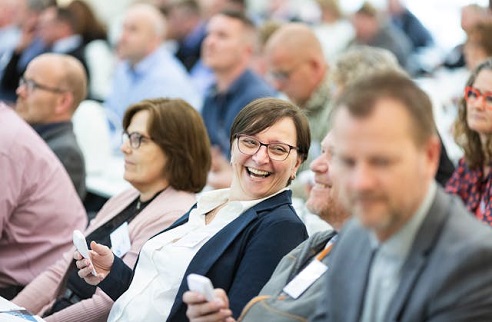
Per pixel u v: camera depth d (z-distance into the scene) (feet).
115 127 27.17
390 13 45.65
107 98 29.73
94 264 12.39
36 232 15.74
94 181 22.26
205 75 34.17
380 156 6.97
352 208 7.19
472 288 7.18
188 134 13.80
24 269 15.71
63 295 14.24
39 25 32.48
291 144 11.62
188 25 37.88
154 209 13.71
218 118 23.35
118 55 30.55
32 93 18.60
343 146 7.11
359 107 7.04
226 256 11.22
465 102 13.67
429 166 7.32
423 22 46.80
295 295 9.57
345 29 41.81
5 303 12.39
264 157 11.49
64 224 15.96
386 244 7.62
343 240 8.33
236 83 23.26
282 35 21.02
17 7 37.93
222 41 23.47
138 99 28.17
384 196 7.02
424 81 27.86
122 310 11.89
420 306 7.34
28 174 15.56
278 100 11.86
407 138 7.00
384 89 7.13
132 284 12.11
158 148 13.74
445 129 21.97
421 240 7.47
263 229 11.16
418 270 7.43
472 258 7.20
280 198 11.63
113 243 13.73
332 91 19.30
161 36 28.55
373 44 36.81
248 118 11.68
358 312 7.83
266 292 9.97
